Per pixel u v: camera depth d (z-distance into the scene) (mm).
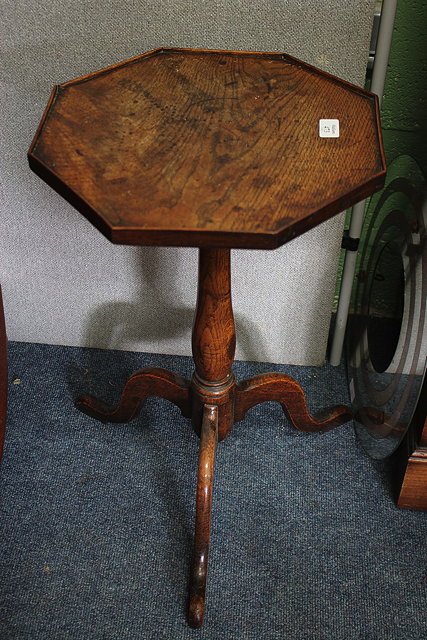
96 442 1496
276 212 915
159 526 1353
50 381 1617
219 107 1088
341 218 1400
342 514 1379
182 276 1528
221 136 1032
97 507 1381
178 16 1238
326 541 1335
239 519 1364
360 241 1628
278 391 1405
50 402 1572
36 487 1411
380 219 1518
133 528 1348
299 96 1119
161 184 950
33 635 1192
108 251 1506
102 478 1432
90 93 1104
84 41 1274
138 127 1042
